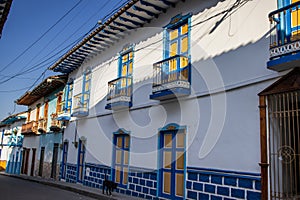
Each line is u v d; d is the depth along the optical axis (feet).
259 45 22.93
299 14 20.84
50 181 54.39
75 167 50.93
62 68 56.18
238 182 22.82
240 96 23.89
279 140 20.81
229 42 25.57
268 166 20.65
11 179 65.16
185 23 31.30
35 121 75.77
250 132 22.58
